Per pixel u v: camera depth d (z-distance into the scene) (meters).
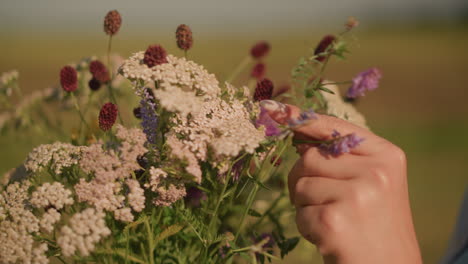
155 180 0.45
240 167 0.50
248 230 0.54
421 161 3.18
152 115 0.47
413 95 5.66
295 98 0.50
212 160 0.45
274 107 0.46
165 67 0.45
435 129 4.11
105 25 0.57
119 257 0.48
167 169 0.45
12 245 0.43
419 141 3.68
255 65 0.68
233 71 0.71
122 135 0.44
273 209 0.60
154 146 0.47
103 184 0.44
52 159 0.48
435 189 2.63
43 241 0.46
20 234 0.44
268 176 0.57
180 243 0.51
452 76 6.83
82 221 0.42
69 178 0.48
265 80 0.52
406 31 14.12
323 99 0.57
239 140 0.44
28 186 0.46
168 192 0.45
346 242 0.41
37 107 0.72
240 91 0.50
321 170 0.43
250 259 0.46
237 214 0.54
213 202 0.51
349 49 0.51
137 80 0.45
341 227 0.41
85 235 0.43
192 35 0.52
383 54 9.12
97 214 0.43
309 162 0.44
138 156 0.47
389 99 5.44
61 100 0.69
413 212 2.30
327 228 0.41
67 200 0.44
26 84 5.86
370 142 0.44
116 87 0.64
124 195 0.46
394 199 0.42
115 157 0.44
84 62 0.65
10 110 0.72
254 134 0.45
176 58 0.46
